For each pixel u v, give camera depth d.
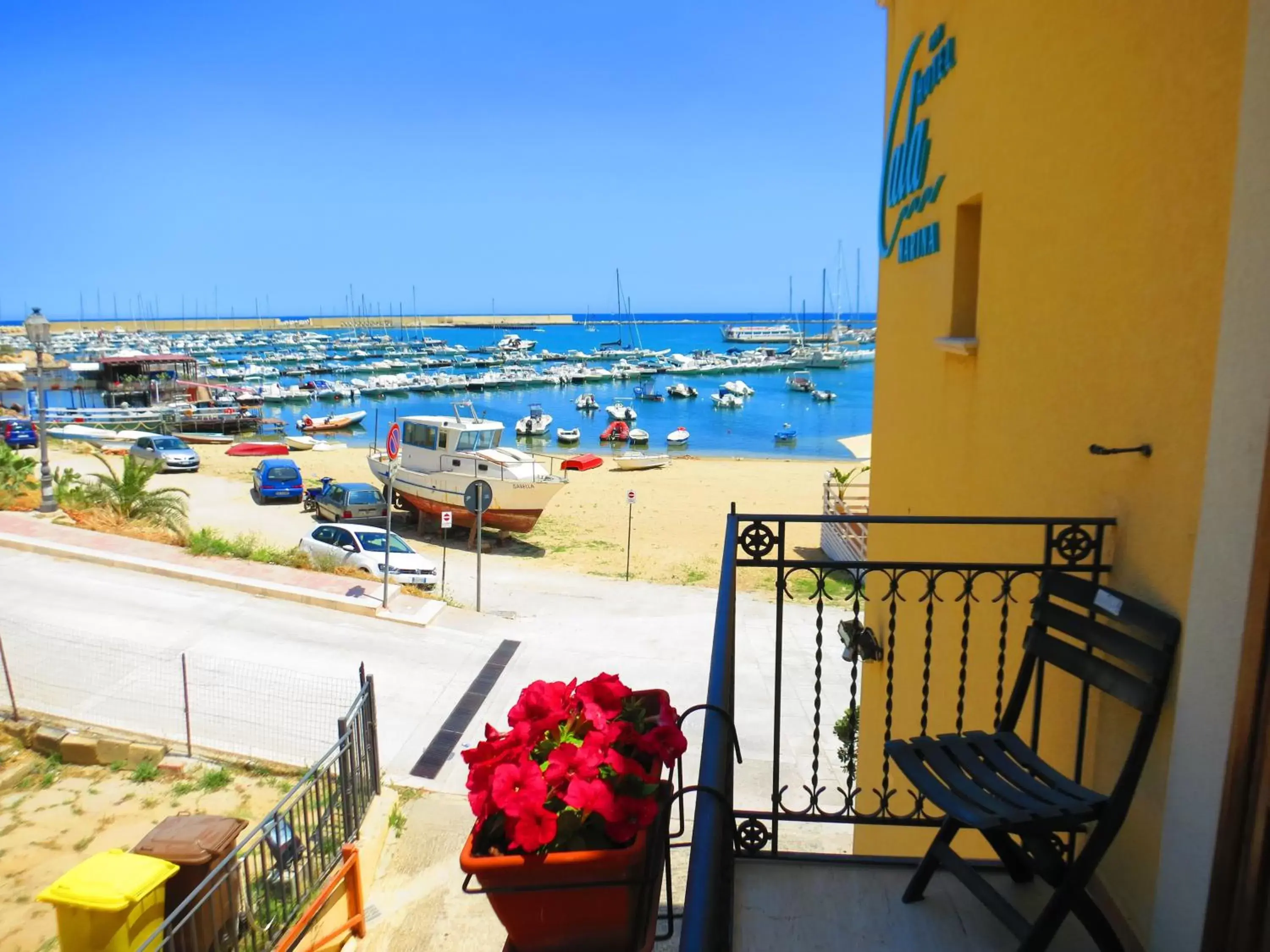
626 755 2.18
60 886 5.08
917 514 5.90
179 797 8.47
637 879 1.97
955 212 5.10
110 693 10.44
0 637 11.92
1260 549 2.20
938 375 5.46
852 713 3.89
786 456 52.34
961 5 5.05
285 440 49.12
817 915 3.15
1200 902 2.45
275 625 13.84
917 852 5.32
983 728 4.42
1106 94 3.14
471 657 13.65
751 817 3.51
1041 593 3.22
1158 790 2.68
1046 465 3.69
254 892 6.47
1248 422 2.27
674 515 30.77
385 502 26.67
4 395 62.00
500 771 2.00
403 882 7.76
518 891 1.95
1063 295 3.52
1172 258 2.69
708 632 16.11
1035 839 2.89
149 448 34.88
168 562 16.12
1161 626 2.63
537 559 23.61
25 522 18.09
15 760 8.99
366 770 8.52
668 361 115.81
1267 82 2.20
